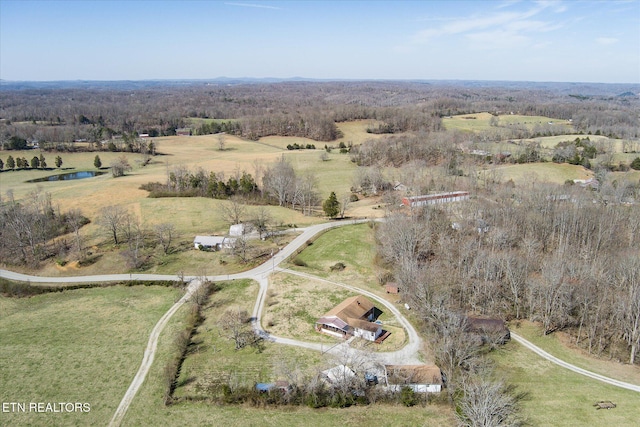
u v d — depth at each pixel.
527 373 68.00
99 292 97.50
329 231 127.75
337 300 90.69
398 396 62.16
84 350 76.75
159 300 93.19
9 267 107.88
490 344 74.50
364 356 71.25
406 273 89.12
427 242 104.88
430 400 61.94
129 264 106.62
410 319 83.62
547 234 115.19
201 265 107.38
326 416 60.16
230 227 124.00
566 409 59.66
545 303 83.06
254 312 86.44
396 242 102.81
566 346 75.62
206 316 86.25
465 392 58.47
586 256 98.38
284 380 65.56
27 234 114.62
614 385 65.25
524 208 125.19
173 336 79.44
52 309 91.25
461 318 75.56
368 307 84.50
